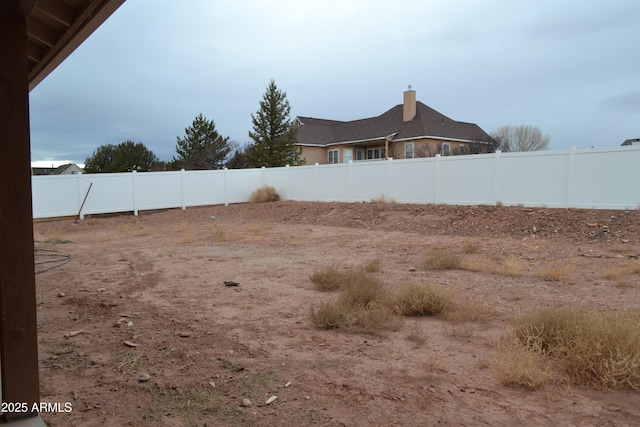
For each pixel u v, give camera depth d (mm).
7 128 2660
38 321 5383
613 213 11539
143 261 9930
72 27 3971
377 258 9922
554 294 6574
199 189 24016
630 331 3795
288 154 36656
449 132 34219
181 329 5113
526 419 3055
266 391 3520
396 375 3822
